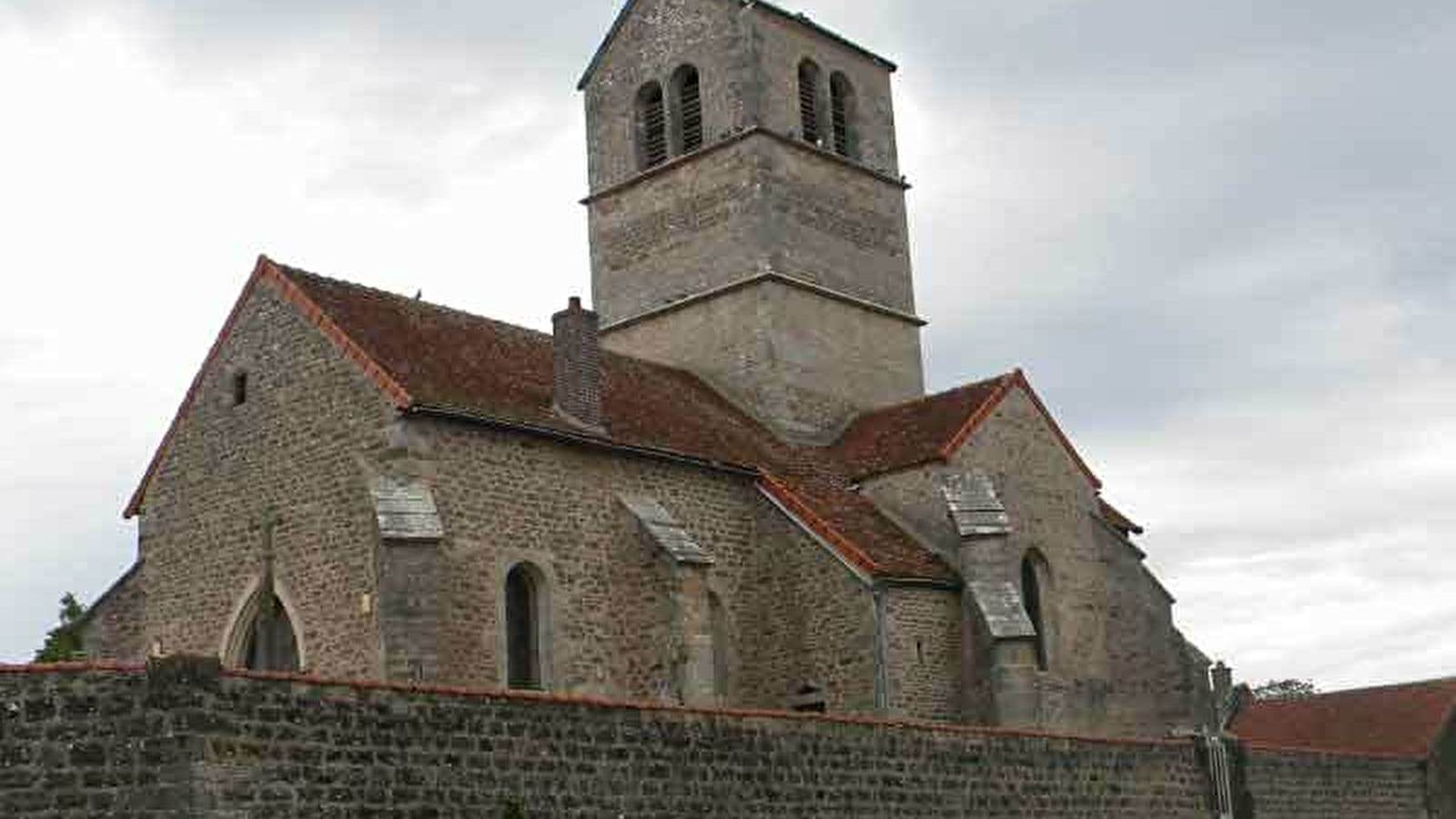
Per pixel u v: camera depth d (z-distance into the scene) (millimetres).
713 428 40188
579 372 35031
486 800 20406
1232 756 35844
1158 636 42188
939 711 36188
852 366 46688
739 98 46000
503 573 31703
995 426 40438
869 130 49750
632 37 49156
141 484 35625
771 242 45000
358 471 31203
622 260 48312
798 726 25203
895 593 35938
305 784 18578
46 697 17641
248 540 33000
